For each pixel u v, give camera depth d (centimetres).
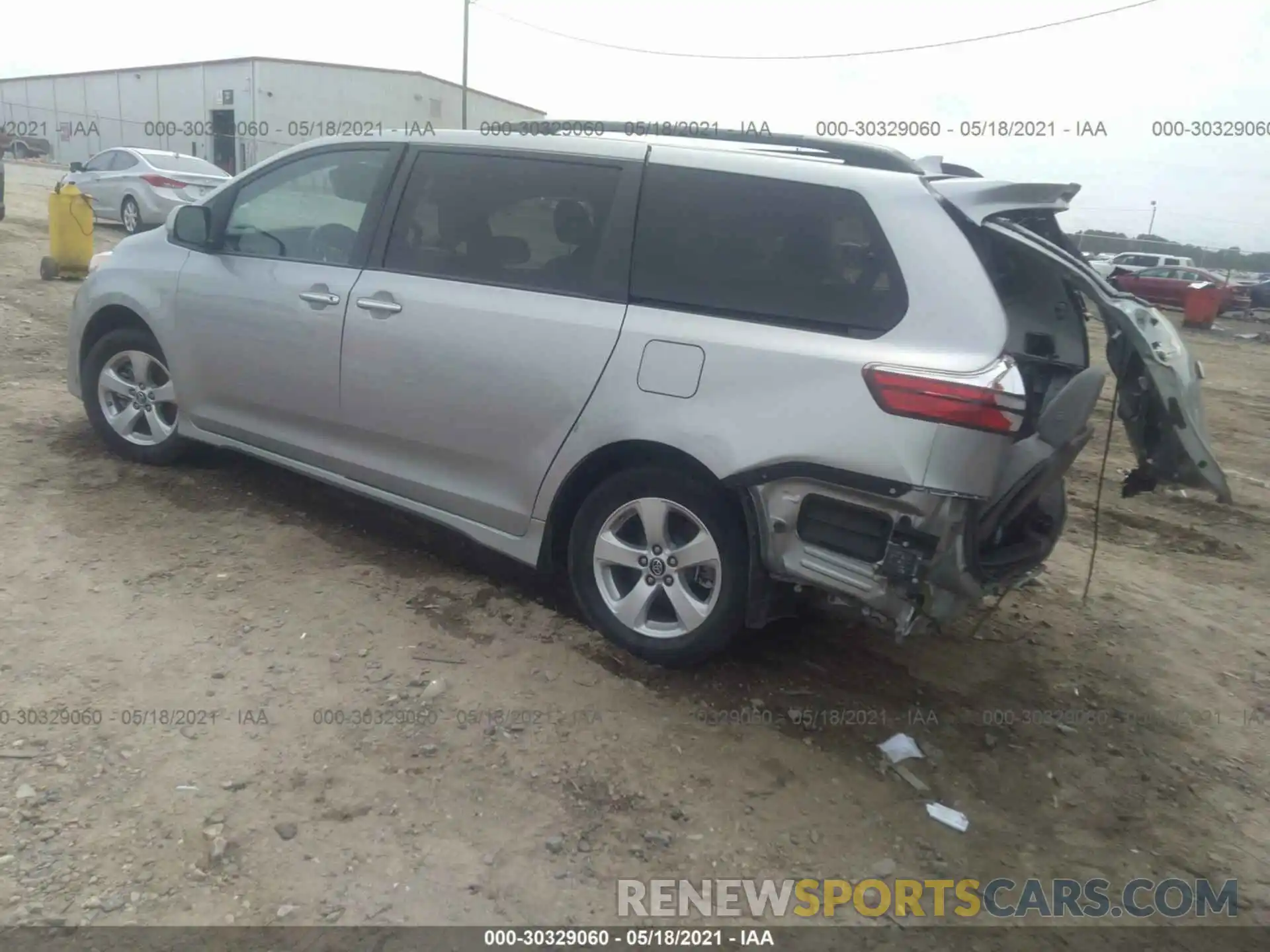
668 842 300
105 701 334
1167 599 544
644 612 387
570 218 396
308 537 473
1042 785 354
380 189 446
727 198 369
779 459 340
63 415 603
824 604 369
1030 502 372
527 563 409
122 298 519
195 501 500
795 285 353
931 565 327
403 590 430
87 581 407
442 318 412
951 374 318
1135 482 367
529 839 295
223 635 380
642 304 375
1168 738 397
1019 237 342
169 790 297
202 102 3325
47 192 2089
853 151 399
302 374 457
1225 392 1427
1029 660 446
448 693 357
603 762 330
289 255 470
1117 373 349
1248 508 748
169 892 262
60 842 273
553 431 390
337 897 266
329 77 3250
